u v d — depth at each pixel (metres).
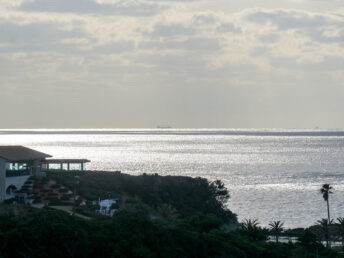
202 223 136.12
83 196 152.50
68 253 99.62
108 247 102.25
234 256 117.94
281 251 133.75
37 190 149.62
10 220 103.12
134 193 177.38
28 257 96.06
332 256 141.75
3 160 146.38
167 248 107.56
